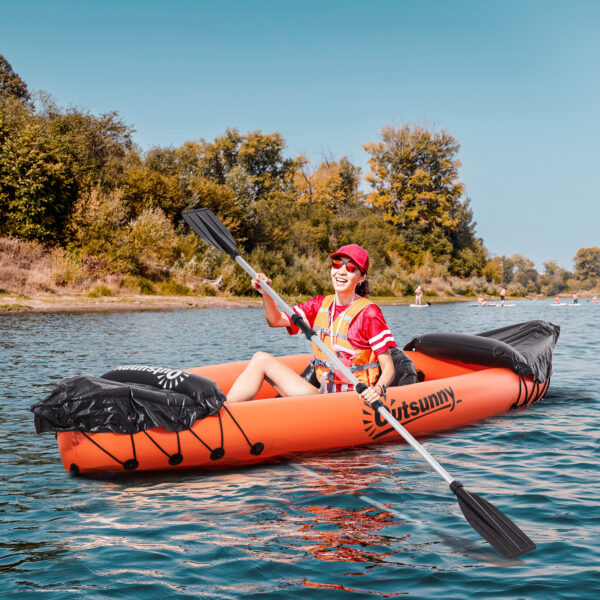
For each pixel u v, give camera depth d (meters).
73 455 3.89
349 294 4.53
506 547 2.84
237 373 5.43
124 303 21.16
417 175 56.00
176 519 3.23
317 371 4.70
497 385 5.62
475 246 59.75
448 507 3.39
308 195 60.56
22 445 4.59
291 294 31.05
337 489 3.68
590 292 108.06
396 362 5.44
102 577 2.60
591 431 5.01
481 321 19.81
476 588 2.51
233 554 2.82
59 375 7.51
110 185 28.33
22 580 2.57
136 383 4.06
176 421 3.91
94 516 3.27
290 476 3.92
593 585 2.52
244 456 4.14
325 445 4.41
